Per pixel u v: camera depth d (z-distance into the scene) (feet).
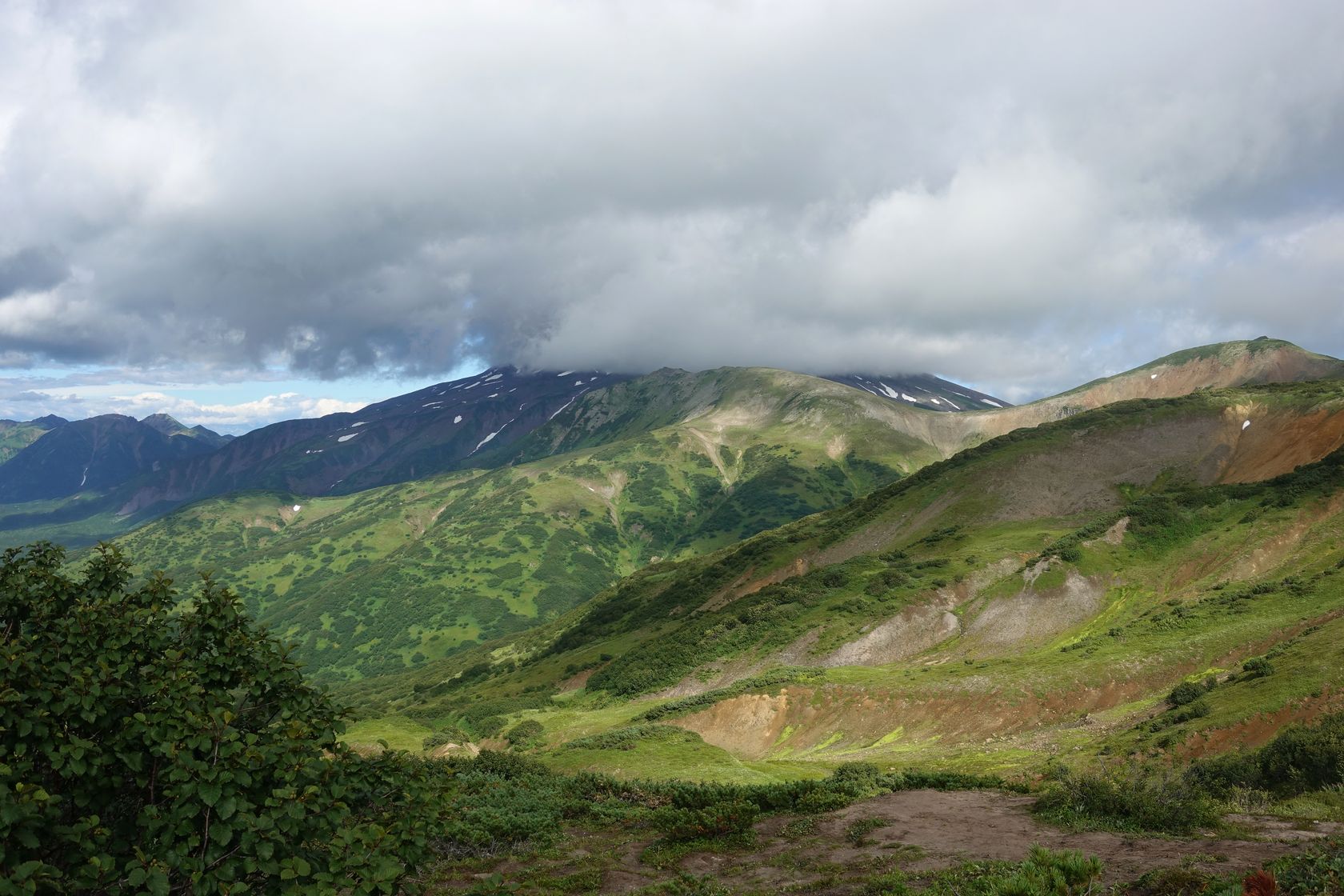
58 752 26.35
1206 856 45.50
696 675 317.63
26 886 22.82
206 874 26.08
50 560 33.96
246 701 32.78
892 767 169.07
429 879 59.06
